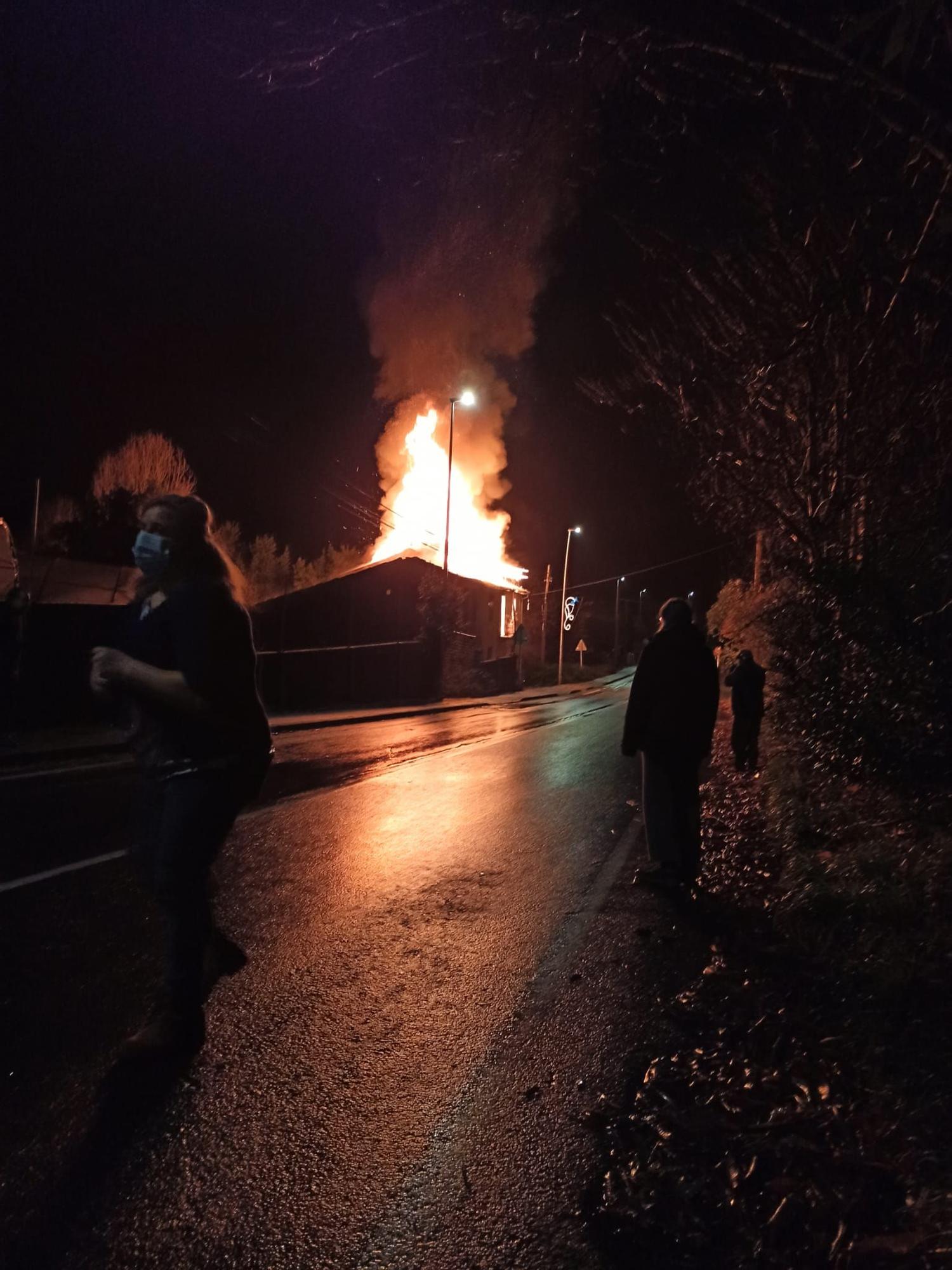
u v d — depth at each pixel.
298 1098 3.78
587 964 5.44
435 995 4.91
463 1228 3.02
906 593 6.59
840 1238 2.85
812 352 8.66
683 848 7.06
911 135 3.75
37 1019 4.36
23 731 14.41
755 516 11.97
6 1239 2.84
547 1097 3.88
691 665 7.03
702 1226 3.03
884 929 5.16
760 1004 4.75
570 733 20.00
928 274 5.26
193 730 3.94
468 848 8.30
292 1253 2.86
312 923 5.98
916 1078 3.69
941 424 8.41
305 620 26.89
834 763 7.94
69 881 6.51
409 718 25.25
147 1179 3.18
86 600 21.31
